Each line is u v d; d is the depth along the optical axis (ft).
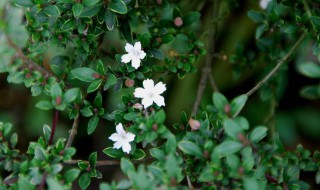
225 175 0.81
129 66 0.91
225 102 0.77
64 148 0.87
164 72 0.97
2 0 0.75
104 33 1.00
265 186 0.81
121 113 0.90
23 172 0.81
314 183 1.15
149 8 0.99
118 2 0.88
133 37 1.02
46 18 0.90
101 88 0.96
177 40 1.06
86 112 0.89
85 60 0.98
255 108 1.16
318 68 0.74
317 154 0.88
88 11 0.88
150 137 0.80
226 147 0.77
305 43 1.02
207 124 0.84
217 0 1.13
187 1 1.16
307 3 1.00
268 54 1.05
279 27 1.01
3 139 0.87
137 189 0.74
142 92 0.88
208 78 1.13
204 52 0.98
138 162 0.90
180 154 0.85
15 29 0.77
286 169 0.86
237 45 1.07
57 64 0.99
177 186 0.78
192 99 1.15
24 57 0.84
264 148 0.83
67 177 0.81
